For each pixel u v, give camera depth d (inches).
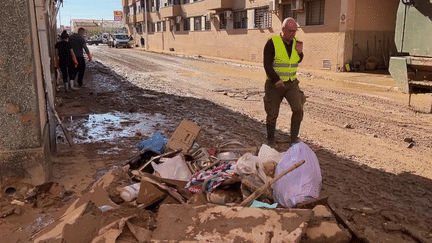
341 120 306.8
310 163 144.9
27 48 154.1
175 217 112.4
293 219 108.1
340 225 121.3
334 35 711.7
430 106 334.6
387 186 170.7
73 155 213.8
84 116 319.6
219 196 134.0
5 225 134.4
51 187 160.4
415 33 320.2
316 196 139.0
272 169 151.6
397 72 343.9
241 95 434.0
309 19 779.4
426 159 209.5
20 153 157.4
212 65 883.4
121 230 104.6
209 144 234.4
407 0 322.7
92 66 825.5
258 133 263.1
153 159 169.6
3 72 152.6
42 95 179.8
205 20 1248.2
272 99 218.1
